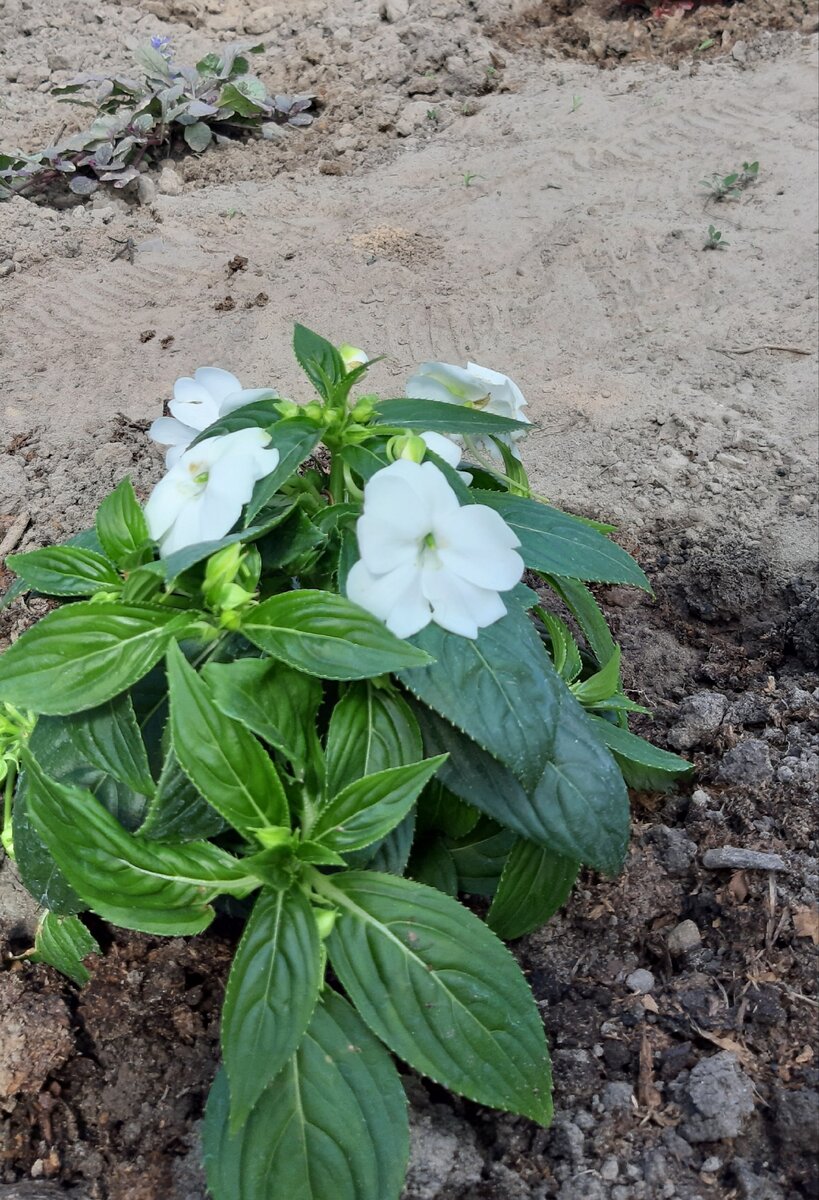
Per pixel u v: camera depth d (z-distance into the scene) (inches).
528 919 16.7
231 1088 12.7
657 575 27.2
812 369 33.5
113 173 45.0
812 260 38.5
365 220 42.4
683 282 37.8
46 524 28.1
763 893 18.5
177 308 37.5
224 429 15.8
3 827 19.3
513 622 14.5
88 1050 17.2
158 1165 15.6
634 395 32.7
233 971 13.4
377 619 13.5
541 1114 13.9
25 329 36.4
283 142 48.5
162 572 13.9
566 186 43.8
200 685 13.1
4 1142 16.2
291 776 15.3
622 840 15.2
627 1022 17.0
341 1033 14.3
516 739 13.7
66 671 13.9
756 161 44.2
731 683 24.5
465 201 43.3
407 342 35.5
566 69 53.2
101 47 55.2
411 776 13.9
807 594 26.1
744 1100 15.4
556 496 29.1
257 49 49.9
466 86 52.0
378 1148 13.7
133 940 18.2
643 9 57.4
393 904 14.3
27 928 19.5
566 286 38.0
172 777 14.0
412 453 14.7
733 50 52.4
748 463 30.0
